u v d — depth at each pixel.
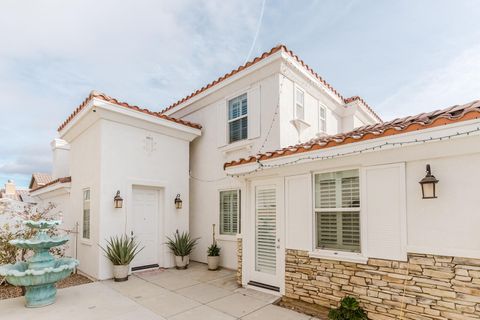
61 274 5.60
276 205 6.21
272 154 5.88
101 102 7.64
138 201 8.72
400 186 4.38
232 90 9.34
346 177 5.14
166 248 8.87
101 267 7.42
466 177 3.82
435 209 4.04
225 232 9.10
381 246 4.51
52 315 5.07
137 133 8.66
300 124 8.65
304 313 5.12
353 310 4.51
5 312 5.21
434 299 3.93
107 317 4.99
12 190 19.62
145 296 6.09
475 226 3.71
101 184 7.68
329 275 5.11
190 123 9.91
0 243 6.90
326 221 5.38
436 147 3.96
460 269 3.76
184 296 6.08
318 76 9.57
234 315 5.05
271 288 6.16
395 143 4.16
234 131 9.33
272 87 8.27
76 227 8.90
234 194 8.93
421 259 4.10
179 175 9.68
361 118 12.65
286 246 5.89
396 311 4.25
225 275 7.87
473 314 3.61
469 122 3.50
